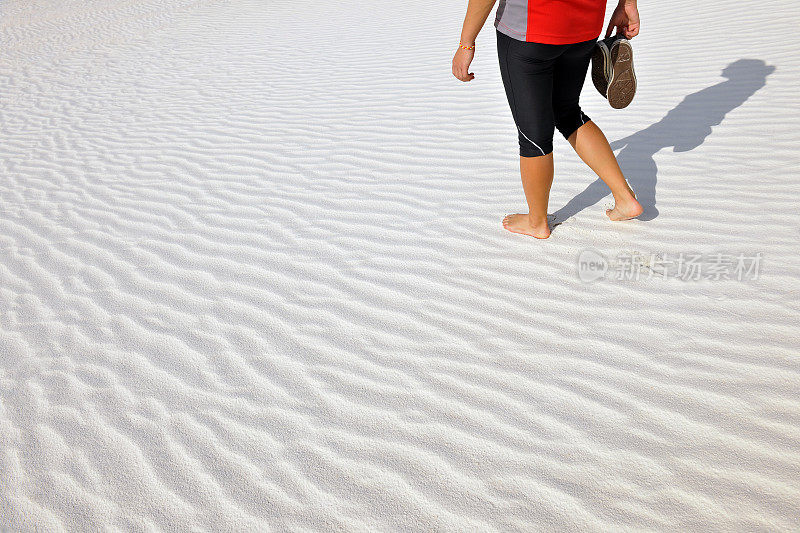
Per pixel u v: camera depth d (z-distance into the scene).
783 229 3.36
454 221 3.94
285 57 9.46
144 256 4.04
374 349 2.92
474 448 2.33
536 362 2.71
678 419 2.32
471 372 2.70
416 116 6.05
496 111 5.90
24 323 3.47
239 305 3.38
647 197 3.90
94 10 17.80
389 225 4.01
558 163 4.51
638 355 2.66
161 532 2.16
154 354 3.06
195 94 8.23
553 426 2.38
